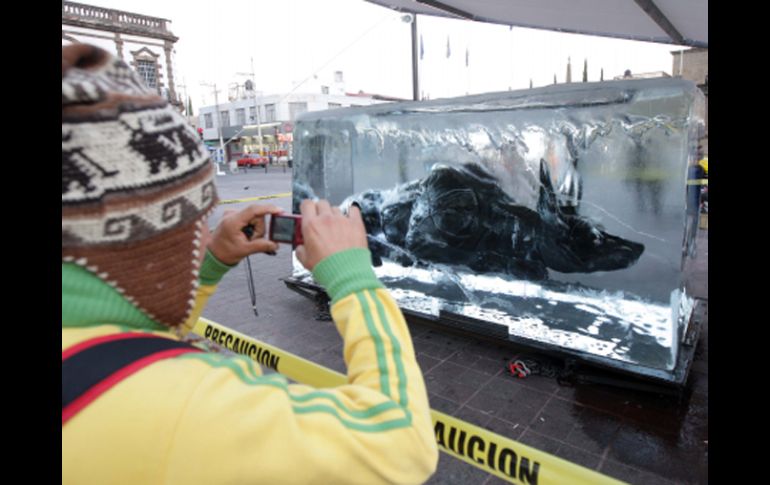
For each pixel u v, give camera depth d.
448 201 3.93
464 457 1.75
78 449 0.53
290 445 0.56
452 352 4.12
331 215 0.84
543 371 3.70
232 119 59.66
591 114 3.13
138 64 33.47
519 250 3.63
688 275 3.39
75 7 30.34
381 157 4.29
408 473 0.65
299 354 4.21
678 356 3.27
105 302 0.59
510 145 3.53
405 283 4.37
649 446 2.82
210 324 2.66
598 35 7.38
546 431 3.00
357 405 0.66
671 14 5.24
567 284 3.43
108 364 0.56
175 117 0.65
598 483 1.46
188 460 0.53
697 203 3.65
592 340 3.37
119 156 0.56
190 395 0.56
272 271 7.04
